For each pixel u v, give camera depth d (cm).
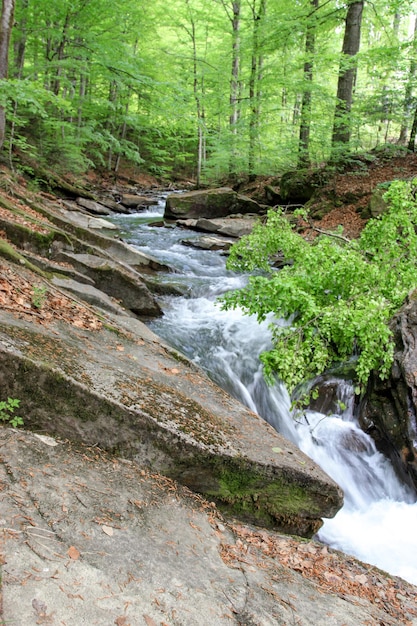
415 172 1417
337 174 1603
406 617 290
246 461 355
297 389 616
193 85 2330
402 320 542
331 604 276
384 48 1420
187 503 330
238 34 1998
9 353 328
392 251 569
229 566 278
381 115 1658
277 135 2077
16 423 329
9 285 496
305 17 1638
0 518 240
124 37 1798
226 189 1783
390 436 507
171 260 1158
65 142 1920
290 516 374
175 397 410
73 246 842
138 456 347
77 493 285
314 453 540
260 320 542
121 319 610
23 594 200
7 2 942
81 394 339
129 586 228
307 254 564
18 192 1151
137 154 2012
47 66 1550
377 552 412
